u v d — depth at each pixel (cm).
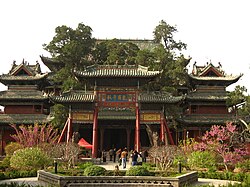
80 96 6356
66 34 8450
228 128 6047
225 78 8125
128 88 6359
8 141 7781
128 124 7419
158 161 4572
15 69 8200
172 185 3369
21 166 4297
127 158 6372
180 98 6325
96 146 6141
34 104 8044
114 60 8081
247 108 7356
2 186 2597
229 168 4956
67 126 6400
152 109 6369
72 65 8325
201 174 4266
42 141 6094
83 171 3828
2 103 8006
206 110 8081
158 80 7838
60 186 3334
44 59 9106
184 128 7788
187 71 8238
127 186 3362
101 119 6775
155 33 9788
